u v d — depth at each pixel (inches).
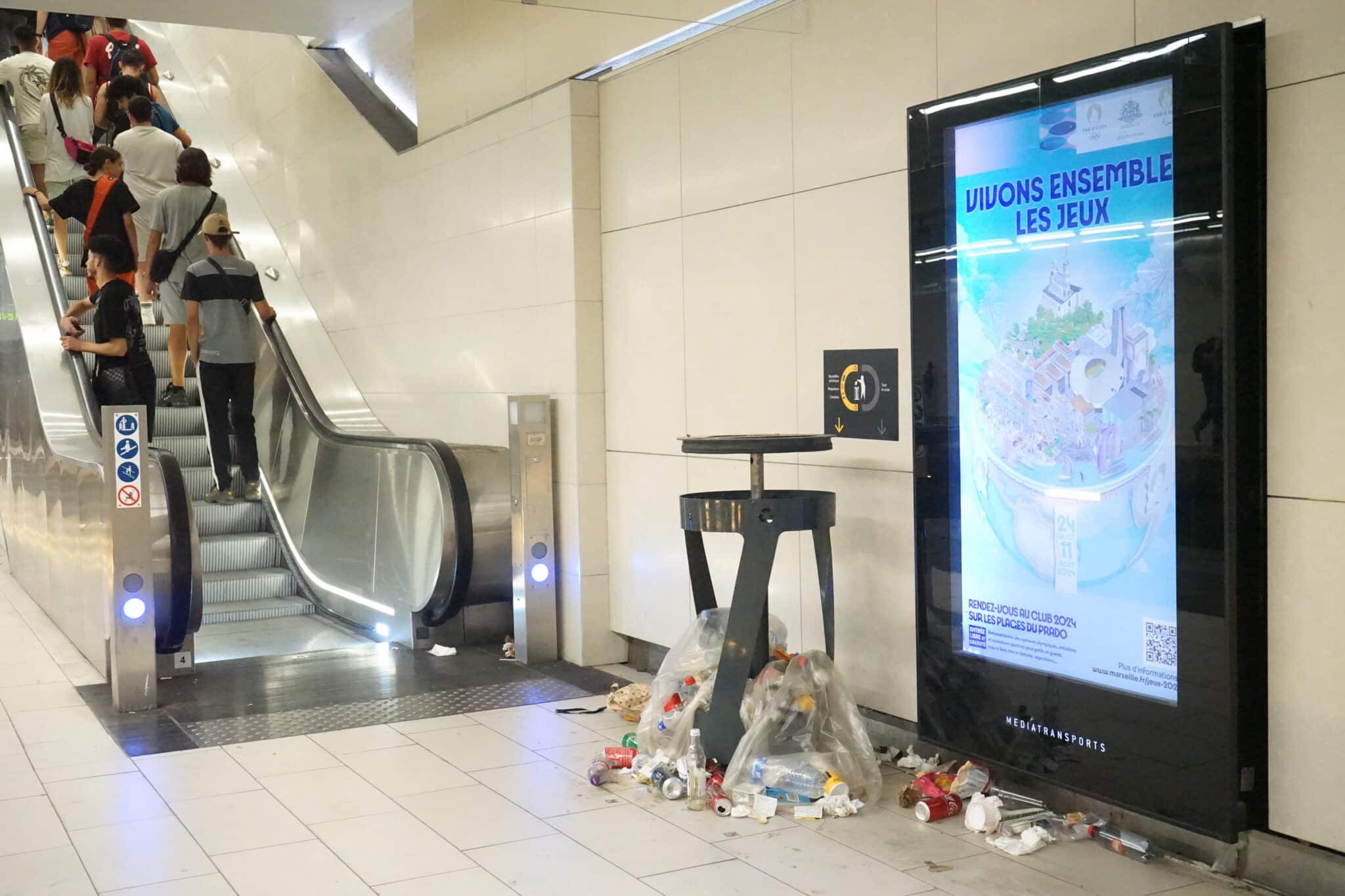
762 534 162.4
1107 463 137.2
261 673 234.4
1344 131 116.3
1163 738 131.9
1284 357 122.6
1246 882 129.6
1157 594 132.5
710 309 207.2
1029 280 145.3
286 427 325.1
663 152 217.2
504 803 159.8
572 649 241.3
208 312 307.7
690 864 138.4
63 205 313.0
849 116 176.1
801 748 159.5
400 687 222.5
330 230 346.9
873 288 173.3
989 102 148.1
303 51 358.3
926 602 161.2
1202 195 124.6
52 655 251.8
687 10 205.3
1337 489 118.6
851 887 131.2
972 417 153.7
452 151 279.3
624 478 233.5
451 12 280.1
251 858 141.9
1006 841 142.0
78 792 166.1
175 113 452.4
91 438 267.0
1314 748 121.8
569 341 237.8
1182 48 125.6
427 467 250.4
